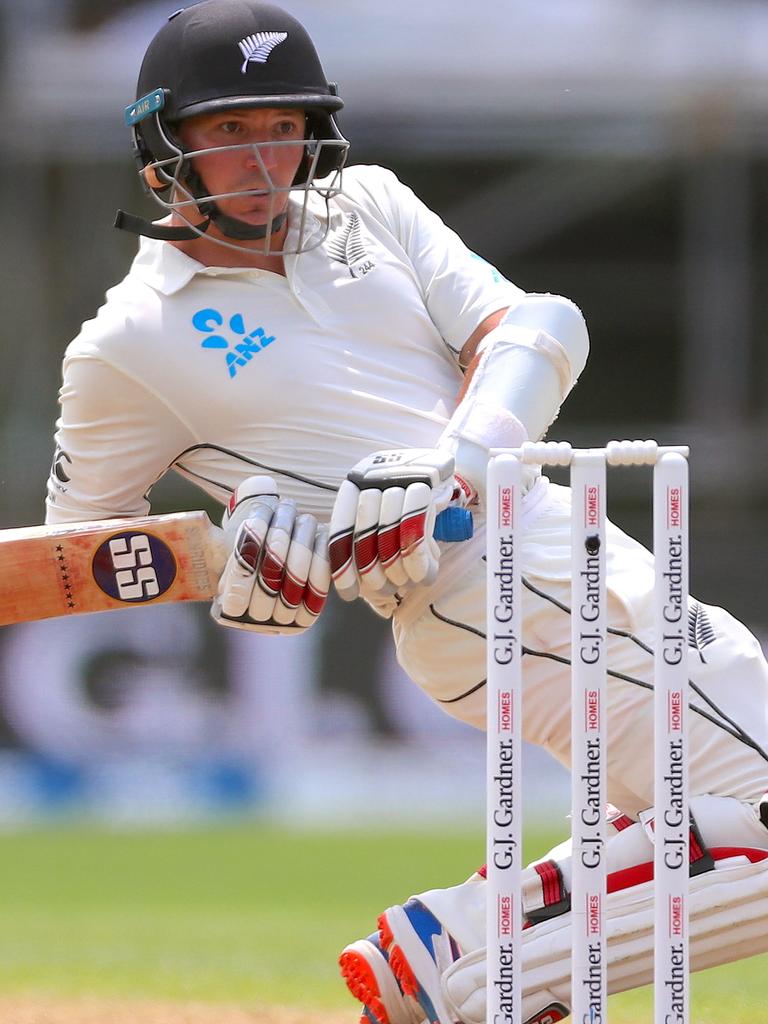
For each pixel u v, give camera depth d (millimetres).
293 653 44750
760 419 68312
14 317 62281
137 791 44281
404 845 35438
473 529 10711
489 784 8969
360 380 10953
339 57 57844
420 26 58125
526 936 10039
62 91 57562
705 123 57844
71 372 10945
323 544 10094
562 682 10602
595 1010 8961
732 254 62719
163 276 10859
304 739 44719
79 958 18281
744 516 62656
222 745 44500
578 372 11367
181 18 10766
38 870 31688
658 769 8898
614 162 63719
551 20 58219
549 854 10594
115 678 44469
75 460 11133
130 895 27641
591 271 72875
